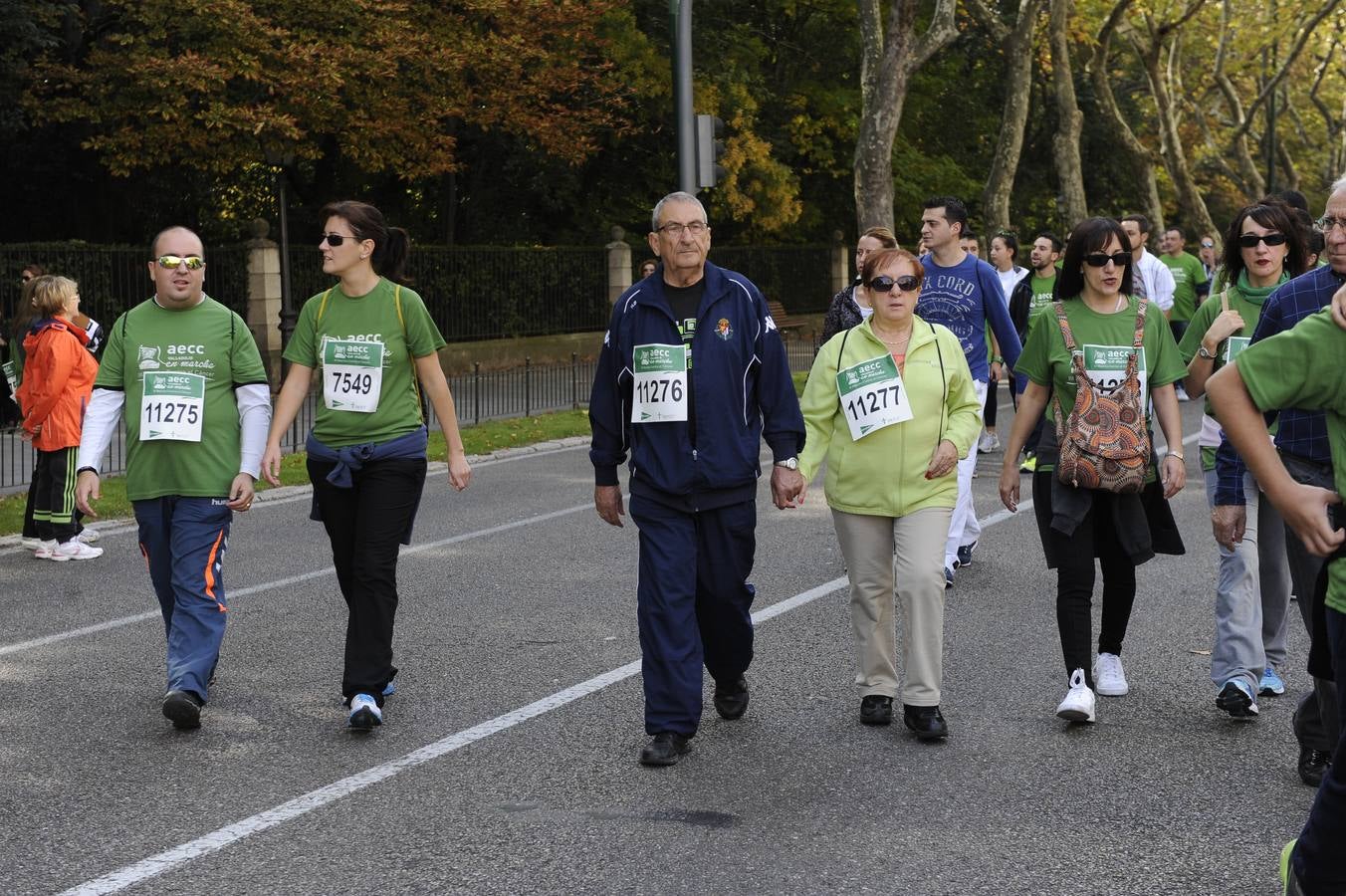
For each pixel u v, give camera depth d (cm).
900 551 565
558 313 2772
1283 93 4825
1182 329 1788
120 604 828
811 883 427
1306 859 362
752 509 554
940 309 821
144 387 594
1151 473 573
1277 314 479
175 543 596
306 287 2330
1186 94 4909
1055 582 857
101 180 2647
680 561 543
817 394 581
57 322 962
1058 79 3198
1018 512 1112
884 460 566
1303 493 342
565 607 803
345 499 607
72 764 544
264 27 2184
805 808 489
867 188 2473
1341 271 468
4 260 1961
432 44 2411
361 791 509
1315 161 5462
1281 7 4075
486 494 1255
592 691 635
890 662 588
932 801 495
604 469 562
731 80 3042
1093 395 570
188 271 598
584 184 3195
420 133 2486
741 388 549
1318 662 360
